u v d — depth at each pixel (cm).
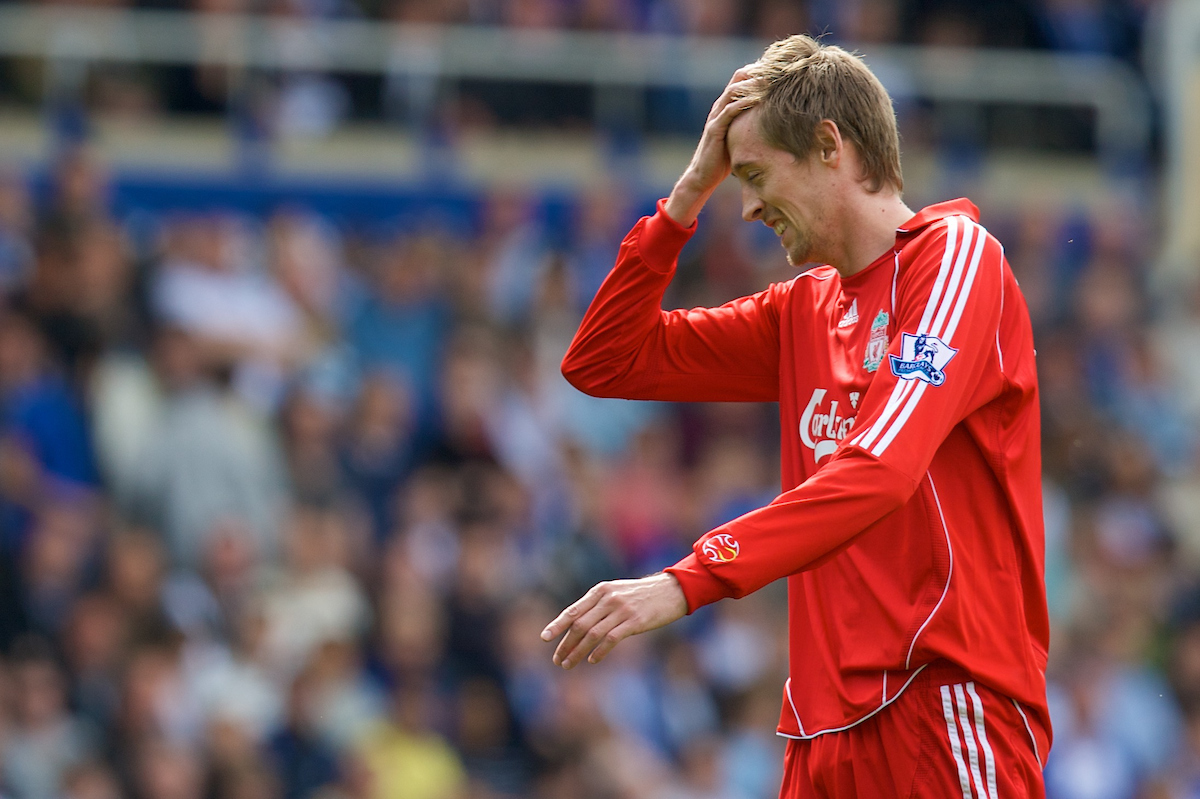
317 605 2747
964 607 1005
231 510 2877
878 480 953
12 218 3350
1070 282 4112
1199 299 4206
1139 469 3706
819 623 1056
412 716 2694
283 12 4006
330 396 3203
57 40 3809
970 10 4516
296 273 3422
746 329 1154
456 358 3288
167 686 2573
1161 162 4497
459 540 3000
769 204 1062
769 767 2873
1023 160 4466
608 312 1145
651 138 4238
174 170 3806
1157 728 3166
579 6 4259
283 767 2558
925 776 1008
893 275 1040
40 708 2530
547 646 2883
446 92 4116
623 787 2712
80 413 2986
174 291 3147
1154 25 4600
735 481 3347
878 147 1054
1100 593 3397
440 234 3653
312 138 3962
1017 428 1036
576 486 3259
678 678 2941
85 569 2741
